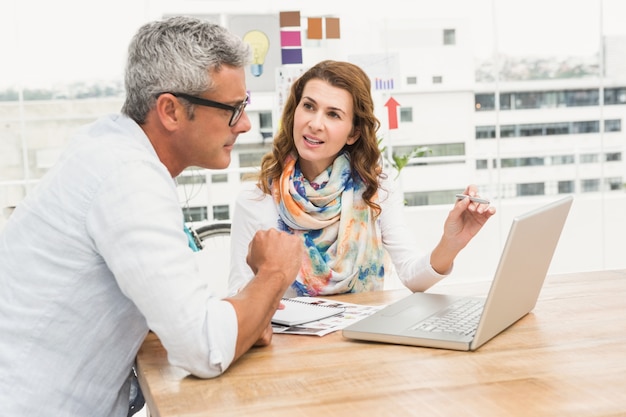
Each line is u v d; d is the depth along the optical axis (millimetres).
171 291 1190
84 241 1255
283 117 2107
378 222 2152
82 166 1275
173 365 1210
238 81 1362
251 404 1073
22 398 1248
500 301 1299
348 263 2055
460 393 1076
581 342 1312
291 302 1724
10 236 1327
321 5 4918
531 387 1090
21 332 1267
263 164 2123
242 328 1249
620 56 5664
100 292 1286
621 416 972
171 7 4680
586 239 6074
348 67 2039
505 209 5891
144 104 1354
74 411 1298
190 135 1369
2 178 4699
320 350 1335
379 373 1185
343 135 2020
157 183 1259
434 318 1462
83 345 1294
